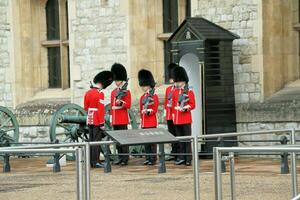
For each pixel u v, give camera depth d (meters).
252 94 63.03
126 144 36.53
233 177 34.34
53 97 74.94
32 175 53.03
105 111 66.38
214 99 61.62
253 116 62.25
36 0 76.62
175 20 69.44
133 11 69.62
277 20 63.25
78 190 34.00
